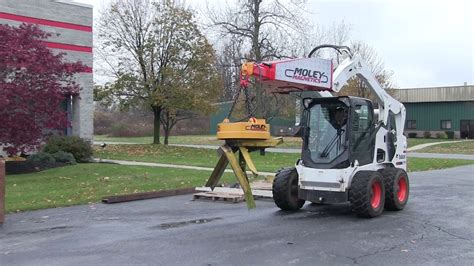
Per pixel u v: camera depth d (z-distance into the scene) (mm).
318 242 7879
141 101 30578
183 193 13828
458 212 10609
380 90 11203
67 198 12539
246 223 9492
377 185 10047
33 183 14758
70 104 24547
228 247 7609
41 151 20344
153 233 8695
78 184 14703
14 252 7469
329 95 11164
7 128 15000
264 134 8648
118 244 7895
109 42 30156
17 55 14711
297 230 8797
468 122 53719
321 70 9867
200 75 29578
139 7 29734
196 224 9469
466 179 17625
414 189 14625
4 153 19484
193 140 46094
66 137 21562
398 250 7371
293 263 6703
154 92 29000
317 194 10156
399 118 11945
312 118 10516
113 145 31484
